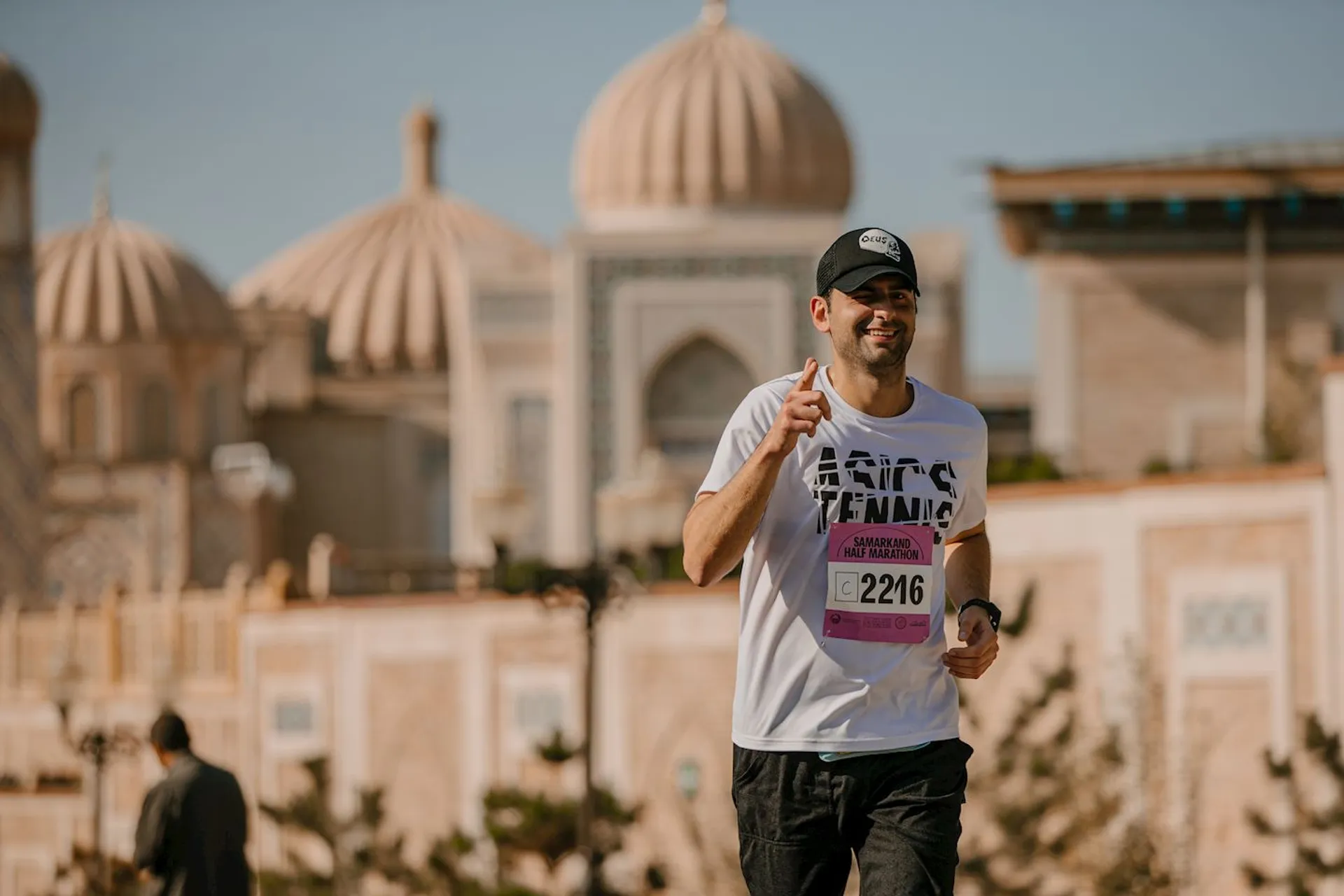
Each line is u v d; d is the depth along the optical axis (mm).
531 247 117500
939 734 9062
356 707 45031
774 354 72938
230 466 98500
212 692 48688
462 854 36281
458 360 83812
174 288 100438
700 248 73250
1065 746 31188
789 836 9102
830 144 78438
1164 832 30625
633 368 73000
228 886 17016
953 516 9289
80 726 51375
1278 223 50188
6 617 53219
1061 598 33812
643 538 37969
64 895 46125
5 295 77688
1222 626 31594
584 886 29875
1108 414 50719
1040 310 50938
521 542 76500
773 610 9109
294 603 46500
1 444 77250
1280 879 29766
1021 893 30703
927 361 75938
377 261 115562
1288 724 30875
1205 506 31875
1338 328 50062
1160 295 50500
